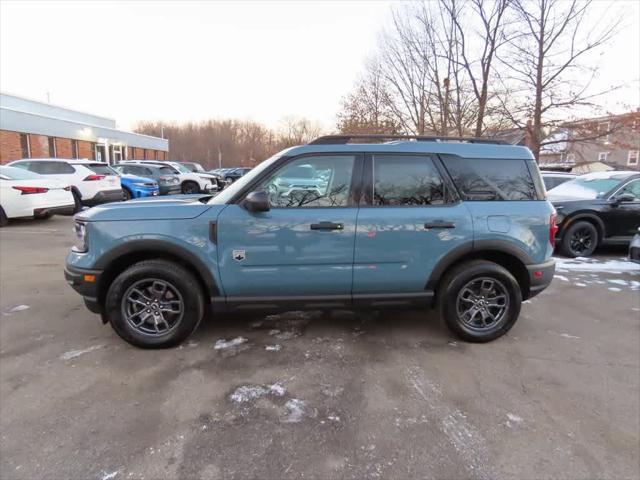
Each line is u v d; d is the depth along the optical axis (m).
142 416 2.46
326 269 3.30
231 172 28.42
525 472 2.05
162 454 2.14
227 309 3.34
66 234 8.53
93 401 2.61
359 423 2.42
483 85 10.93
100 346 3.38
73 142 27.23
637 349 3.49
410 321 4.04
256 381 2.88
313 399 2.67
